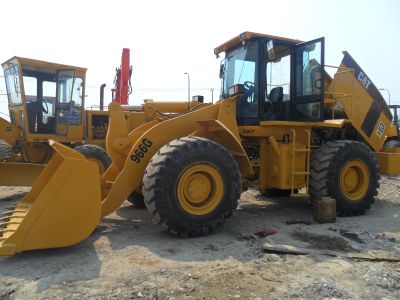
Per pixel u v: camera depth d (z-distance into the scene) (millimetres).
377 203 7250
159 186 4480
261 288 3338
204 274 3596
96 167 4148
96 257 3975
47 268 3668
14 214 4473
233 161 4914
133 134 5465
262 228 5207
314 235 4801
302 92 6203
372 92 7180
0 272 3568
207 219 4730
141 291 3223
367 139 7105
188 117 5211
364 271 3723
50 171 4887
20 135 9547
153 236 4738
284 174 5777
